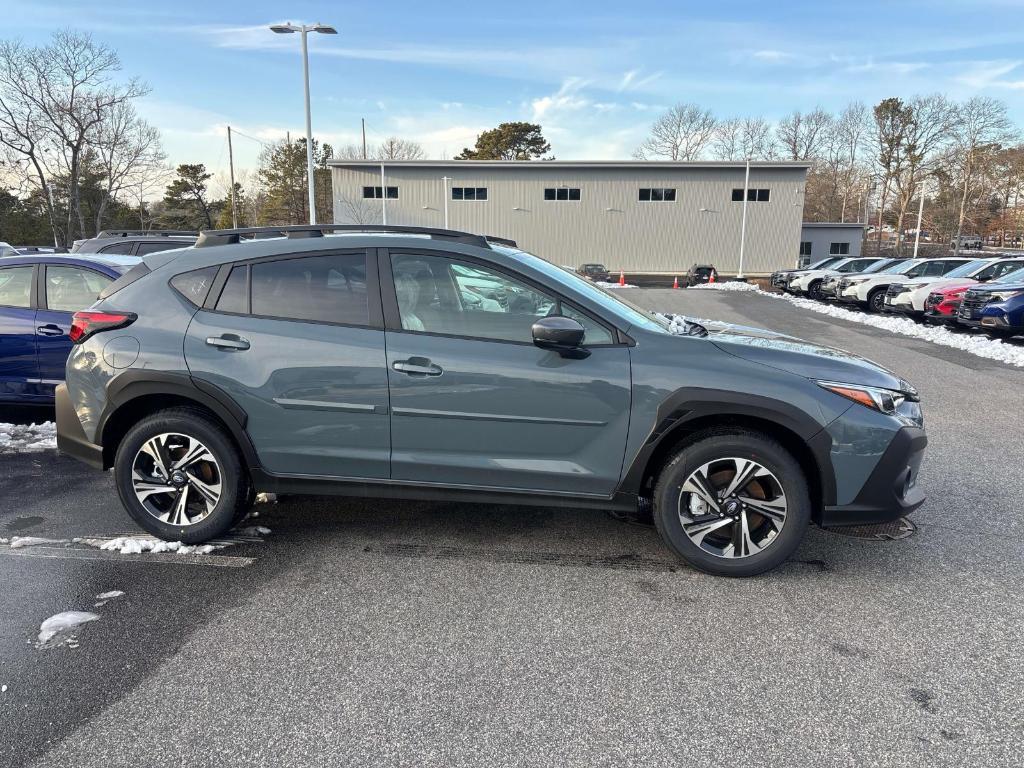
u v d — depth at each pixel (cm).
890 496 317
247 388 336
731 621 291
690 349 324
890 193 6512
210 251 356
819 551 362
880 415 313
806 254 4906
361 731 221
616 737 219
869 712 232
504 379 323
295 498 437
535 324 308
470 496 340
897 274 1967
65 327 581
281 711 231
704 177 4159
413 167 4128
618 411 320
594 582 327
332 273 342
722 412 312
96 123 4619
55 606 300
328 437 338
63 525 391
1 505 422
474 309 332
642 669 256
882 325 1527
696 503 328
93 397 352
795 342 370
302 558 351
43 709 231
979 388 816
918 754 211
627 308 363
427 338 330
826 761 208
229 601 306
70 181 4647
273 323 339
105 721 225
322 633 280
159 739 217
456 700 237
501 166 4134
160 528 358
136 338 345
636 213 4203
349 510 418
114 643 272
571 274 381
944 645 274
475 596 312
